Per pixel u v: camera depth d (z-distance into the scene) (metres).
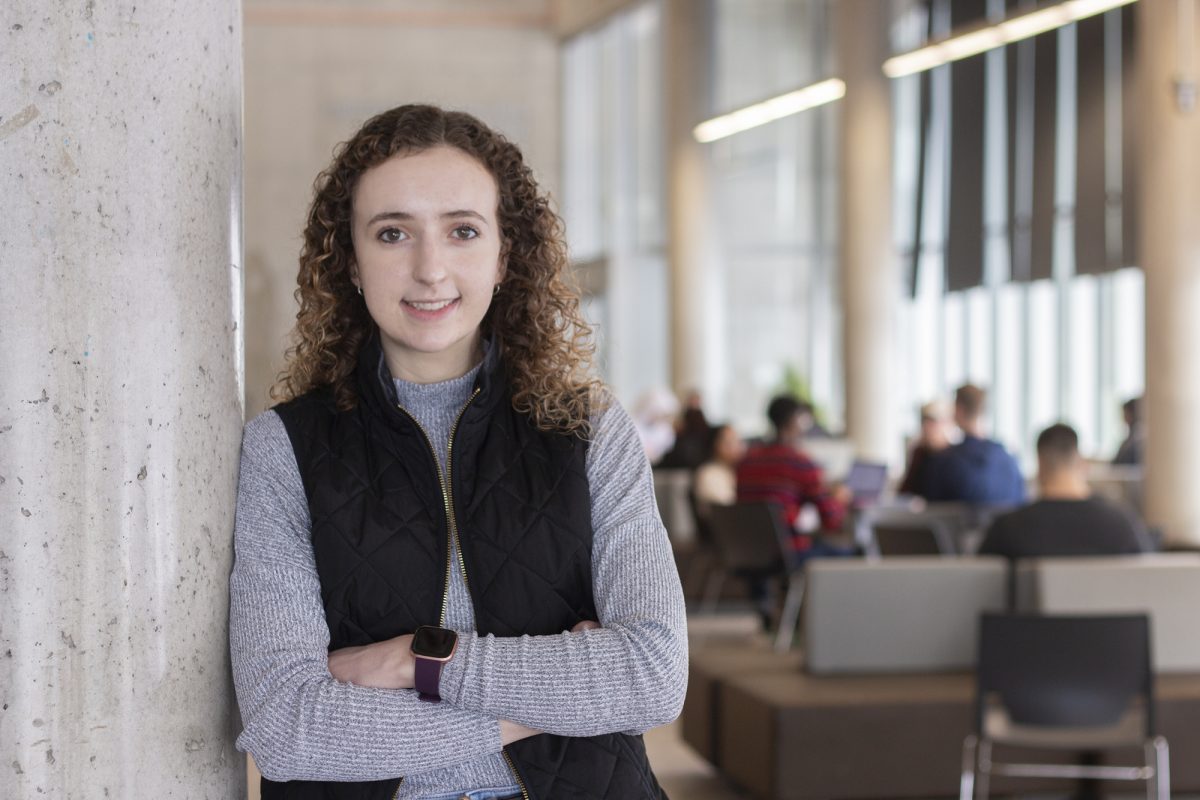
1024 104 14.05
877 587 4.90
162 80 1.43
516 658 1.38
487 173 1.51
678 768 5.44
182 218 1.45
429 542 1.46
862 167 14.70
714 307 17.88
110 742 1.38
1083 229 13.27
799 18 18.45
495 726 1.39
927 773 4.50
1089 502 5.00
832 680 4.80
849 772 4.47
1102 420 13.23
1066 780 4.69
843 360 14.95
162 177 1.43
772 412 8.00
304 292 1.58
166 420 1.42
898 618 4.90
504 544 1.46
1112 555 4.94
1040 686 4.02
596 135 20.48
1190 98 9.47
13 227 1.35
